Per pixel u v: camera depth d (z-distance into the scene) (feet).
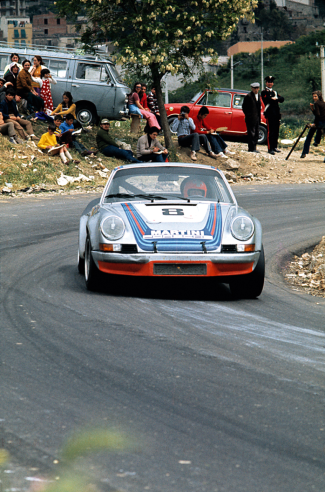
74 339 21.94
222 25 89.45
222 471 12.46
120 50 90.38
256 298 31.94
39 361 19.30
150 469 12.40
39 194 69.62
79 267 35.06
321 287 36.65
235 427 14.74
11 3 655.76
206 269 28.58
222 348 21.63
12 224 51.47
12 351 20.25
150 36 88.17
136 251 28.53
